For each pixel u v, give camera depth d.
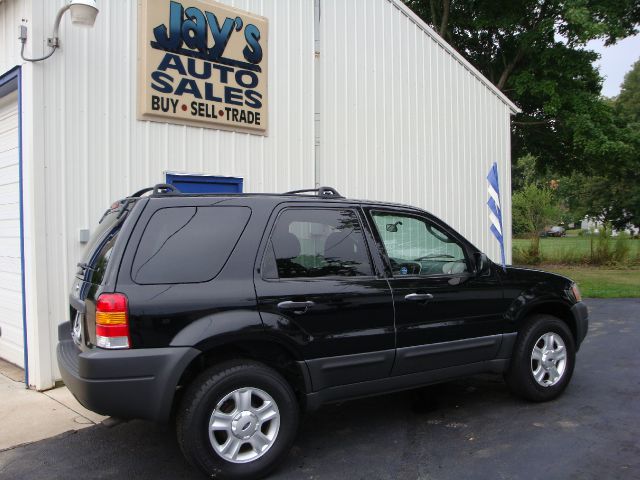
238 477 3.47
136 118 6.53
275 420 3.63
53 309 5.73
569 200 34.31
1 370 6.35
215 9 7.23
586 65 17.25
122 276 3.35
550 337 5.06
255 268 3.71
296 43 8.41
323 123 8.84
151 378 3.29
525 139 20.33
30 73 5.63
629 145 16.70
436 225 4.71
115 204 4.17
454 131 11.41
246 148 7.70
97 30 6.17
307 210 4.06
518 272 5.01
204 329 3.42
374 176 9.70
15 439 4.33
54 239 5.77
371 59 9.67
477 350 4.64
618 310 10.48
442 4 19.95
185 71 6.92
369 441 4.26
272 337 3.63
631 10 17.59
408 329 4.22
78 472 3.75
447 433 4.40
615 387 5.55
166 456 4.00
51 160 5.77
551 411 4.85
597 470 3.68
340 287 3.96
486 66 19.86
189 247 3.57
